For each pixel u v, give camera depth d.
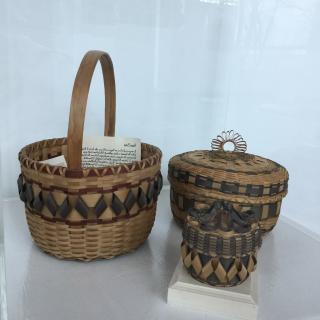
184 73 0.85
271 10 0.87
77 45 0.74
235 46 0.87
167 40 0.81
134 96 0.82
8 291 0.46
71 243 0.50
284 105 0.95
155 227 0.67
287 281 0.53
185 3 0.80
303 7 0.89
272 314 0.46
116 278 0.50
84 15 0.73
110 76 0.60
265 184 0.57
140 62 0.80
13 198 0.76
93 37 0.75
